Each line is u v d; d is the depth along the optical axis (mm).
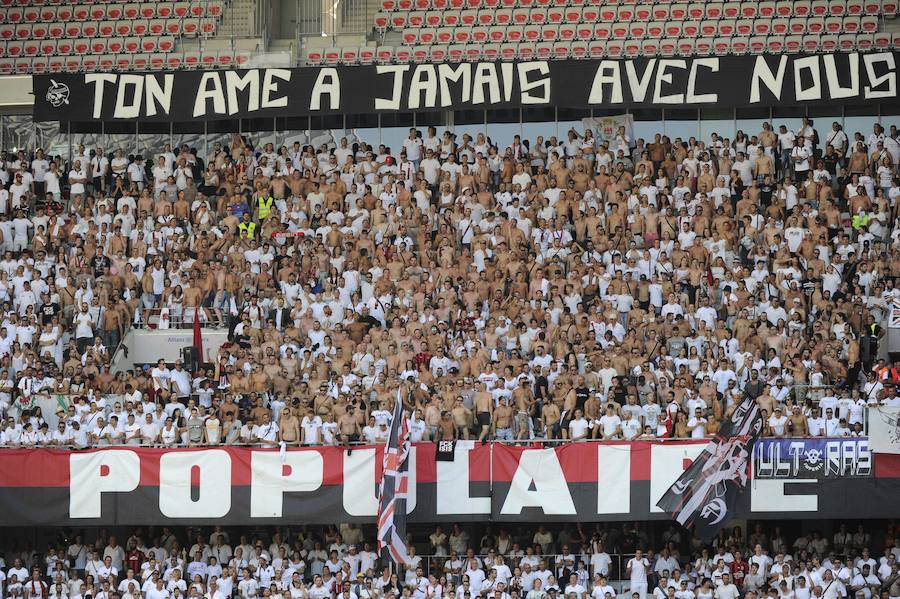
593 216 90562
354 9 105562
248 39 105000
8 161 99312
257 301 86750
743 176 93562
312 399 78875
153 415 78562
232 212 94875
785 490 72375
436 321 84250
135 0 106750
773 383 77500
